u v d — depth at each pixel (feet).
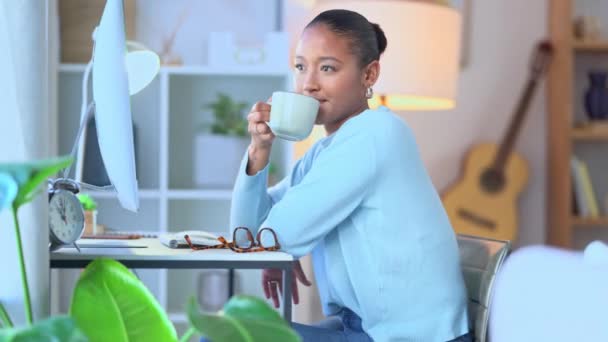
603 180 13.88
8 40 3.99
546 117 13.65
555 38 13.32
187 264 4.75
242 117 12.09
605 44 13.12
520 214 13.67
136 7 12.22
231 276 7.23
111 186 4.99
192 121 12.16
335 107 5.78
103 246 5.30
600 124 13.21
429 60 10.42
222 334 2.83
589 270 1.51
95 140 11.18
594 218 13.19
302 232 5.30
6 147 3.98
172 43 12.29
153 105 12.12
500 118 13.53
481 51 13.50
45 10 4.09
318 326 5.75
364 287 5.47
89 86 11.65
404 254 5.41
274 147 12.01
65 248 5.11
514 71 13.55
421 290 5.42
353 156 5.37
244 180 5.90
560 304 1.53
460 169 13.43
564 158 13.07
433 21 10.44
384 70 10.30
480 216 12.92
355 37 5.78
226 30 12.43
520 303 1.62
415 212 5.48
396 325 5.42
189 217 12.18
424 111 13.38
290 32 12.38
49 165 2.88
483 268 5.60
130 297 3.99
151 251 4.91
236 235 5.71
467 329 5.51
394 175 5.47
